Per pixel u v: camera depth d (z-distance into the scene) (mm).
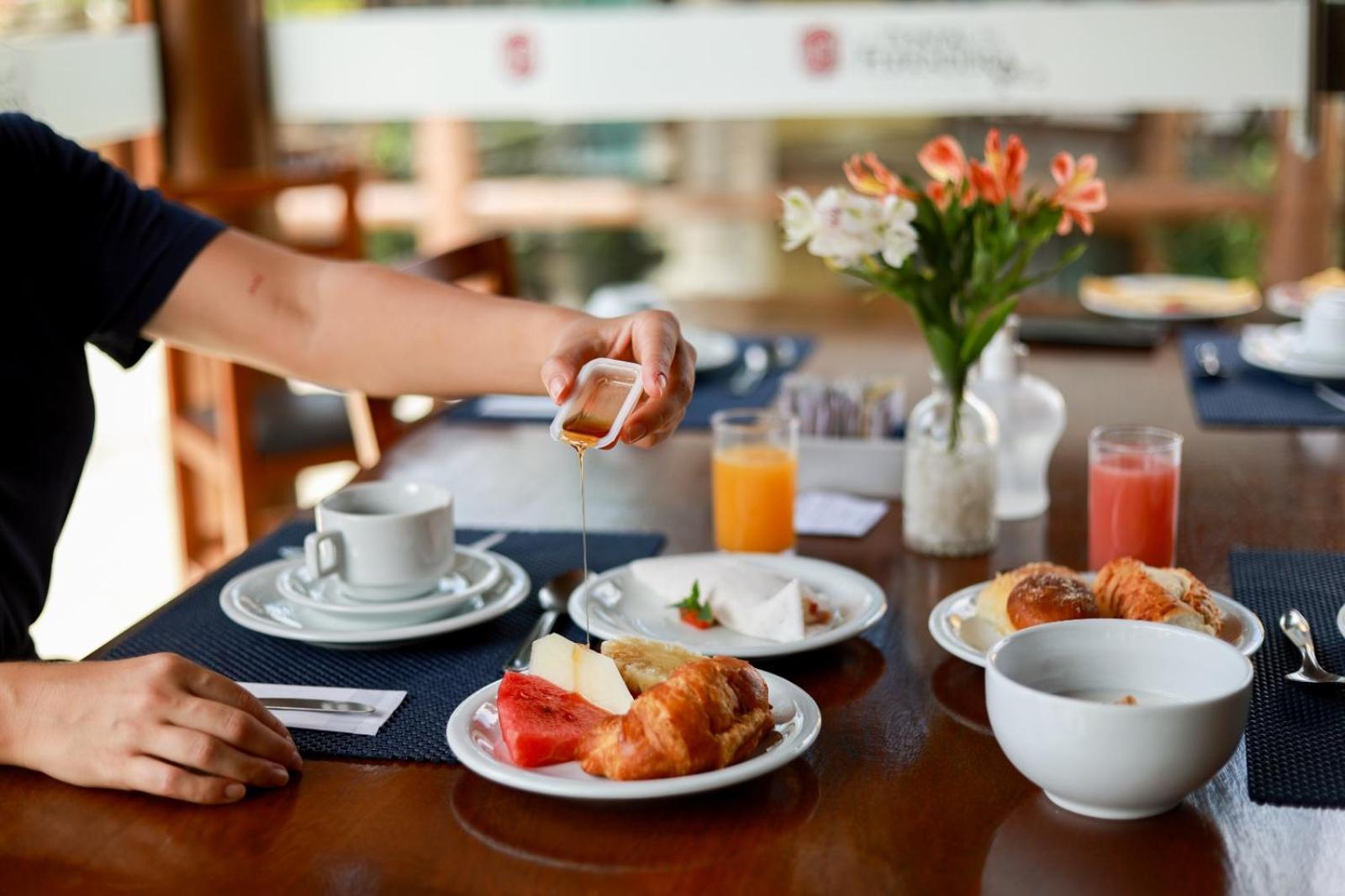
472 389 1411
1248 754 1094
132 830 1040
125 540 3334
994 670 1040
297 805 1060
